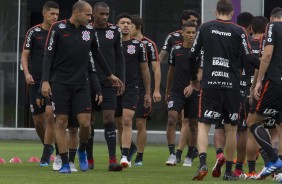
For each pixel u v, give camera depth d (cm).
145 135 3406
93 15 3034
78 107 2762
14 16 5403
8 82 5438
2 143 5172
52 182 2481
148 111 3378
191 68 2656
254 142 2753
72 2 5219
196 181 2545
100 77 2953
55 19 3244
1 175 2739
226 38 2556
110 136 2930
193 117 3459
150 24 5206
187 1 5181
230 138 2600
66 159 2823
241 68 2684
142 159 3588
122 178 2644
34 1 5366
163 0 5191
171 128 3459
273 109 2586
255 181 2580
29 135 5434
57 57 2753
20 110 5438
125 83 3191
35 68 3269
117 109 3262
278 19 2577
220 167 2616
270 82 2561
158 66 3428
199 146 2555
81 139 2866
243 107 2861
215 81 2553
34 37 3247
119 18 3266
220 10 2581
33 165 3297
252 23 2984
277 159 2556
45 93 2736
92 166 3038
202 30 2580
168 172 2981
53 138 3203
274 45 2556
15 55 5409
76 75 2752
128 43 3225
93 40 2806
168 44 3659
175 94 3459
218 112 2569
